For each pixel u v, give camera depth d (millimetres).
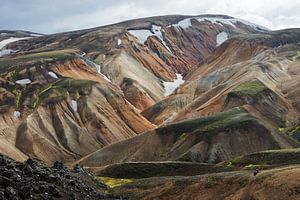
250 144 137000
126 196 77562
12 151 170375
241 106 171125
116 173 104312
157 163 104000
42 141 183875
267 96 184625
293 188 60031
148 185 79375
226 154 133875
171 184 76875
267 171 69688
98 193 74875
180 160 132875
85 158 155750
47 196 62344
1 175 63188
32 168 70375
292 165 79312
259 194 63188
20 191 60031
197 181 74812
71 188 69875
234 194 67375
